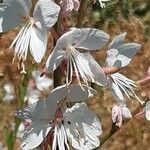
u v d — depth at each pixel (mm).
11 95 513
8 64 609
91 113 236
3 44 648
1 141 531
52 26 226
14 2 223
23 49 223
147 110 266
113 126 267
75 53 224
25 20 227
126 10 733
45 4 217
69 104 239
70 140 236
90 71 225
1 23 228
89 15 720
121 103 252
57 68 234
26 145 234
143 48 695
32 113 233
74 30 218
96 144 236
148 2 747
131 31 719
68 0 227
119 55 242
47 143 239
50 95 229
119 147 591
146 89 607
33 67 305
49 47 563
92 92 229
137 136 599
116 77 253
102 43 223
